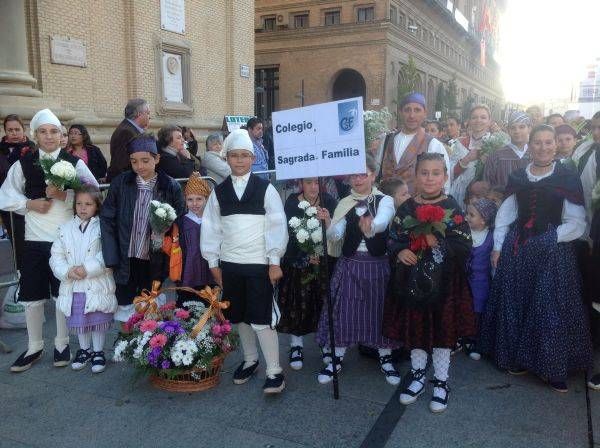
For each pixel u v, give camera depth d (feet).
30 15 29.66
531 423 10.08
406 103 14.17
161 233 12.13
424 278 10.21
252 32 51.06
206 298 11.51
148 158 12.14
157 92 39.70
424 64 116.78
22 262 12.50
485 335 12.67
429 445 9.38
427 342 10.40
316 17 98.43
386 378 11.95
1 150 18.31
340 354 12.16
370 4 93.97
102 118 34.78
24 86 27.84
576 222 11.30
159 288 12.75
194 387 11.25
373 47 93.81
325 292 11.97
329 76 97.55
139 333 11.48
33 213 12.33
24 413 10.42
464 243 10.43
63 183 11.77
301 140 10.93
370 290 11.61
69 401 10.89
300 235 11.53
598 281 11.27
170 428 9.92
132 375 12.03
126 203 12.10
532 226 11.64
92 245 12.00
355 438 9.60
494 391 11.37
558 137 14.92
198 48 44.32
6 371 12.22
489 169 15.55
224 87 48.34
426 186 10.50
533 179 11.76
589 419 10.21
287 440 9.55
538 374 11.48
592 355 11.68
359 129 10.30
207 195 14.06
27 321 12.45
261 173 26.18
